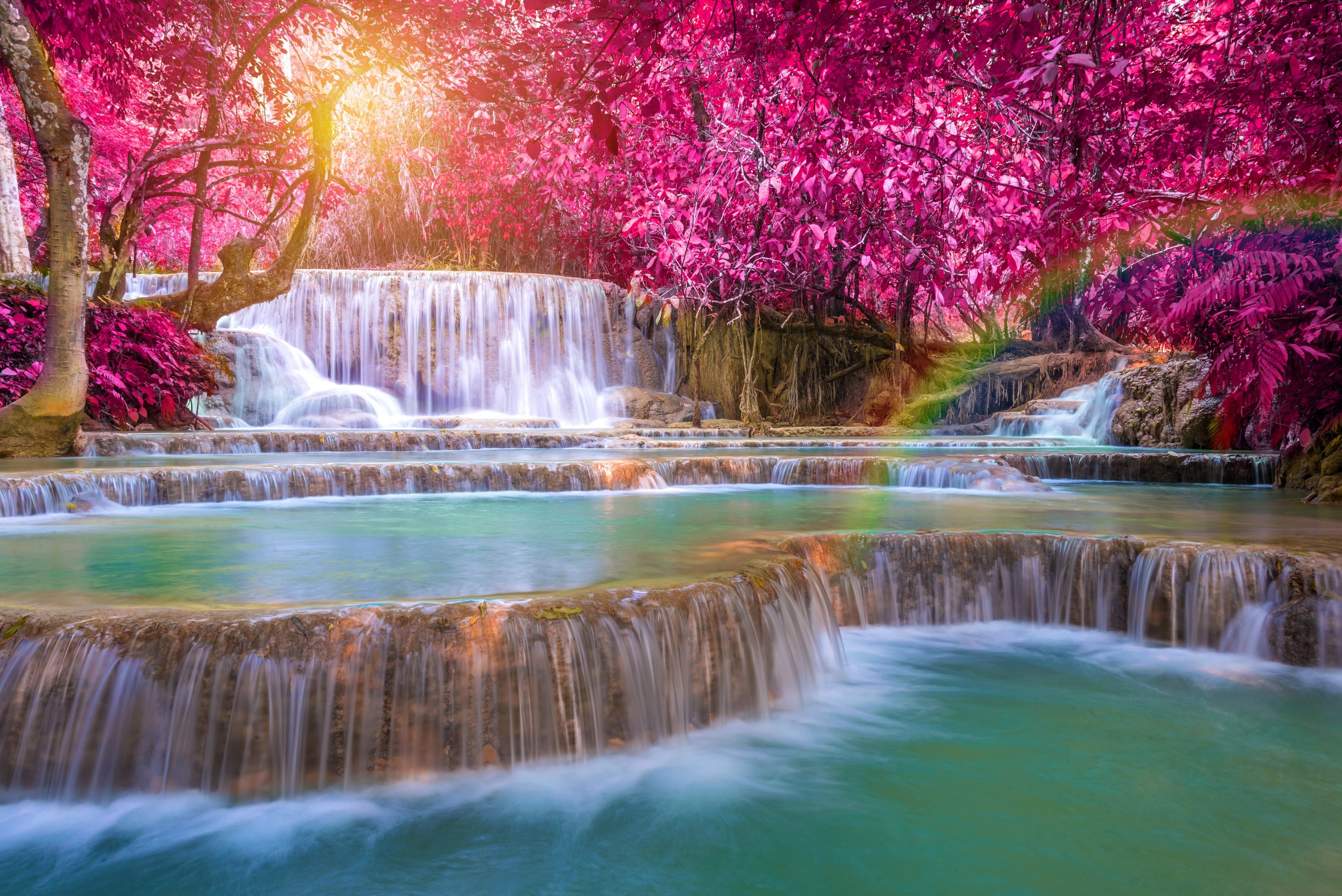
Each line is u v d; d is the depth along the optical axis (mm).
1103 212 4559
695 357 18422
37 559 4191
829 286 18391
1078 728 3711
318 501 7371
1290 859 2670
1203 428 12383
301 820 2740
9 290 10469
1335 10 3729
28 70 8078
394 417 15414
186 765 2713
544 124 13062
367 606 3006
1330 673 4215
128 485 6586
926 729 3701
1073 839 2799
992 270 5871
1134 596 4844
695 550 4609
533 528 5496
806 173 5875
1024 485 8516
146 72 13703
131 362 11312
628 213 15961
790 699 3953
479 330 17688
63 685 2742
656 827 2838
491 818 2846
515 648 3014
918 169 5660
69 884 2414
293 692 2775
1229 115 4438
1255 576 4449
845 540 5090
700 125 12398
